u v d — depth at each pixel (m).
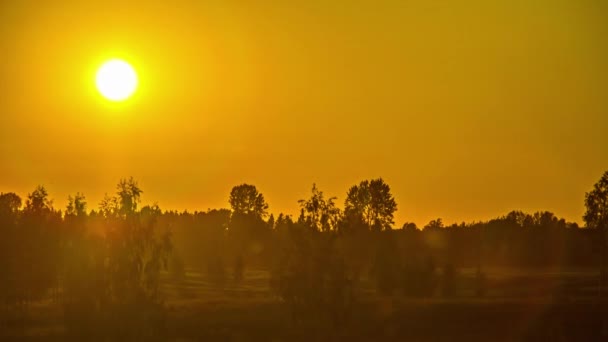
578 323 74.38
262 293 100.50
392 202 129.88
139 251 68.44
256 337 66.94
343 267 67.44
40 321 70.88
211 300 87.50
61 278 72.56
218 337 66.62
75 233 73.31
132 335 65.69
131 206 71.06
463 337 69.69
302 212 69.19
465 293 100.12
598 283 112.19
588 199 117.69
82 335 65.62
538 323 74.62
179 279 112.38
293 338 66.50
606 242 116.56
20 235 74.44
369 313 73.44
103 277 67.62
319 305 66.62
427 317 74.88
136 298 67.38
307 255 67.44
